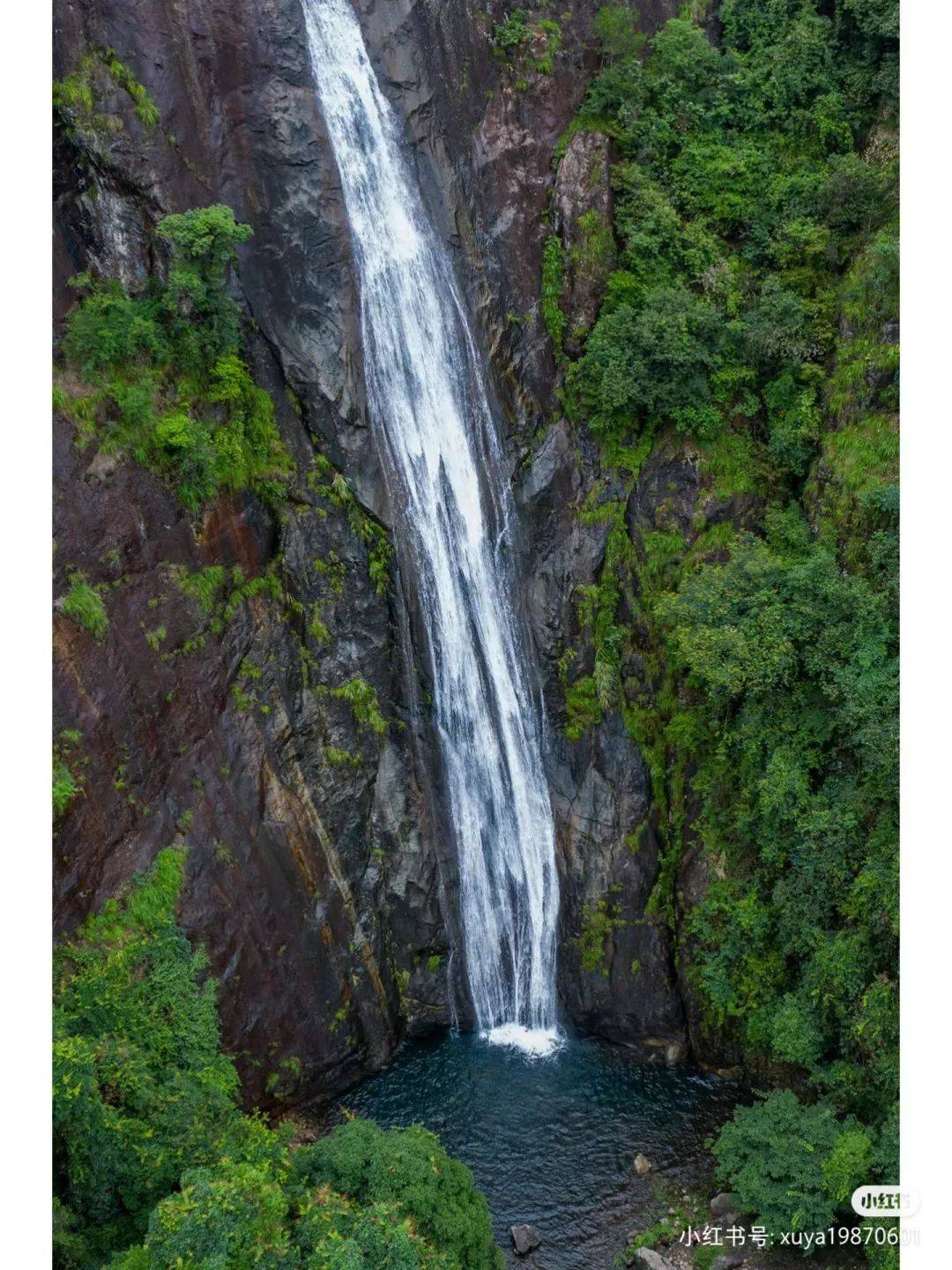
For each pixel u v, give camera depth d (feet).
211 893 78.07
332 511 90.63
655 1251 73.15
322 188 90.22
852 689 78.59
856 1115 77.41
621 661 97.30
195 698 79.20
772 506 95.50
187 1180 51.90
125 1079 61.52
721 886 90.27
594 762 97.04
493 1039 97.09
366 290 92.99
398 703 95.35
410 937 96.37
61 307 75.25
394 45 96.07
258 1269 49.67
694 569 95.81
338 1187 62.54
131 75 80.53
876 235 95.45
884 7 97.35
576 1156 82.53
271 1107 83.51
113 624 73.72
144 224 80.69
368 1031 91.71
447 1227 61.41
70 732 70.13
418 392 96.27
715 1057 91.04
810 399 94.27
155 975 71.92
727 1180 76.64
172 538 78.13
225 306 81.71
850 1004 78.02
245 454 84.94
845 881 80.07
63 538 71.36
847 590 80.74
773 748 86.02
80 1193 56.54
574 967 97.19
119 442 74.84
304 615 88.99
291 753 86.74
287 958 84.07
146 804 75.31
